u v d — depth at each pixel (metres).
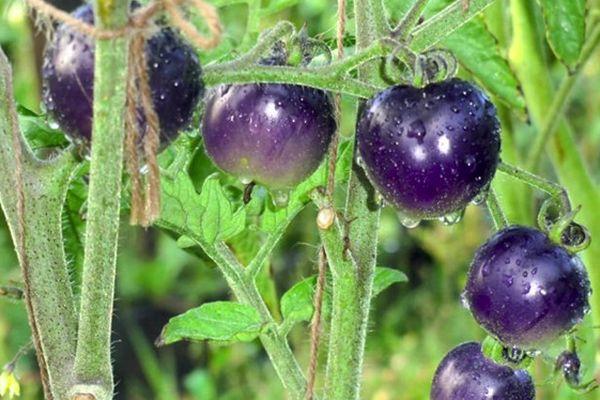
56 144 0.82
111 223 0.67
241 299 0.81
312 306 0.82
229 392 1.93
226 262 0.81
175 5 0.63
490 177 0.72
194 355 1.98
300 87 0.73
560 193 0.75
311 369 0.75
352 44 0.86
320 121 0.73
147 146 0.65
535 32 1.04
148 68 0.67
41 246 0.71
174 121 0.68
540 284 0.74
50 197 0.71
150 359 1.82
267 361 1.97
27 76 1.63
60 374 0.70
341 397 0.76
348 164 0.82
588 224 1.01
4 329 1.67
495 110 0.72
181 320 0.80
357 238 0.76
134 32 0.64
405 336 2.01
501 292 0.74
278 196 0.75
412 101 0.71
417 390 1.83
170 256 2.05
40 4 0.64
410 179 0.71
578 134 2.09
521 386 0.78
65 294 0.71
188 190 0.80
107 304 0.68
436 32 0.74
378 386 1.85
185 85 0.67
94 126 0.65
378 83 0.74
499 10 1.03
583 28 0.94
